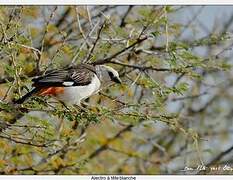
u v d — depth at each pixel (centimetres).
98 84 1287
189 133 1248
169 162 1889
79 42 1466
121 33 1357
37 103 1141
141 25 1401
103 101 1327
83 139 1392
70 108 1187
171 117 1200
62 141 1291
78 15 1438
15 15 1273
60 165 1428
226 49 1358
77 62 1351
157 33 1273
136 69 1430
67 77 1215
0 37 1214
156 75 1519
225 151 1817
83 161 1453
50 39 1470
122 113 1144
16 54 1245
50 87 1177
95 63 1315
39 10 1415
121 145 1822
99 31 1293
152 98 1352
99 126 1620
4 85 1217
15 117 1240
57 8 1320
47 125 1136
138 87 1438
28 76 1249
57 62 1287
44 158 1420
